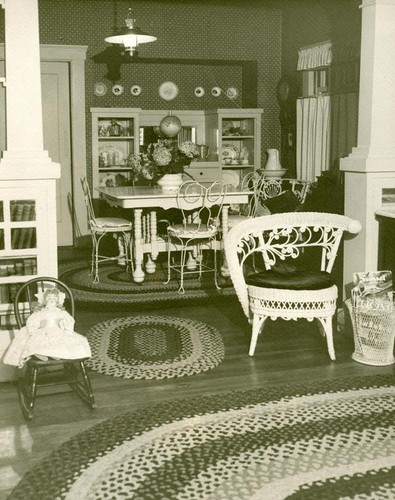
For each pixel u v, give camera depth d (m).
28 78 3.69
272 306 4.11
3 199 3.75
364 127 4.43
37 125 3.74
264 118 9.59
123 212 7.92
